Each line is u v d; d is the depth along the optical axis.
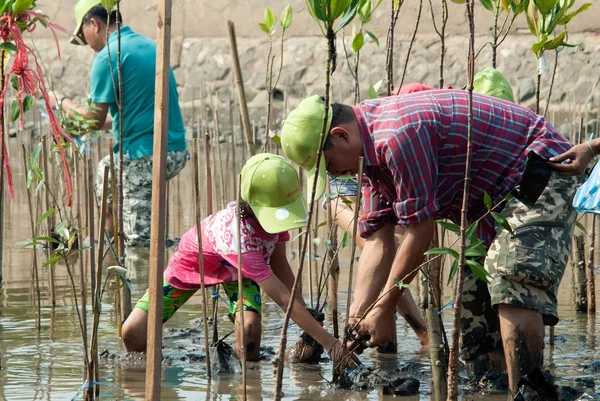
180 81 16.86
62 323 5.66
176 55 16.89
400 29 15.46
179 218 10.04
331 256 5.15
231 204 4.90
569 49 14.33
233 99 16.33
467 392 4.34
